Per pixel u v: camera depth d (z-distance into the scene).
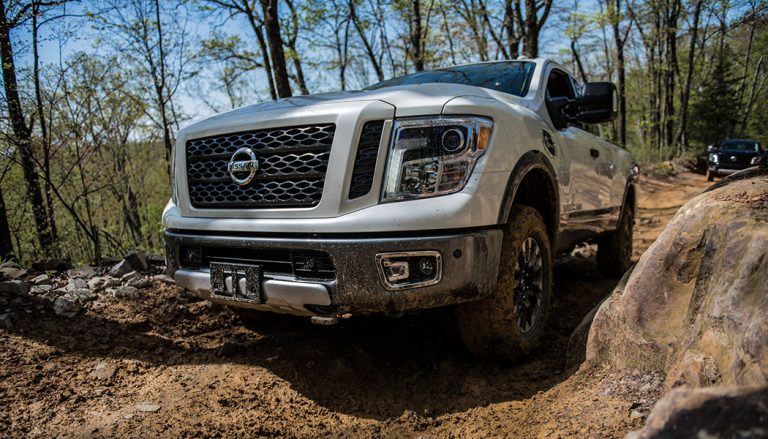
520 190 2.99
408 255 2.16
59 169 7.36
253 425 2.25
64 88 6.39
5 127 5.57
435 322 3.48
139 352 2.99
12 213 6.17
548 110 3.47
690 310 1.90
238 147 2.58
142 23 9.27
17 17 5.41
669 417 1.03
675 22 21.30
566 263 5.75
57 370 2.69
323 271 2.27
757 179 2.22
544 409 2.15
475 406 2.35
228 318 3.55
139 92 8.97
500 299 2.50
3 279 3.85
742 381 1.39
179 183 2.81
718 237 1.84
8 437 2.12
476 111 2.36
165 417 2.31
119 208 9.23
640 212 11.88
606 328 2.32
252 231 2.45
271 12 9.45
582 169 3.73
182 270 2.73
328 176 2.29
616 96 3.35
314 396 2.54
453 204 2.21
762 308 1.42
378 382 2.68
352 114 2.29
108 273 4.28
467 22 15.19
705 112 20.50
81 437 2.13
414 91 2.53
